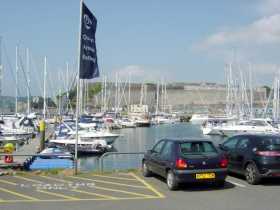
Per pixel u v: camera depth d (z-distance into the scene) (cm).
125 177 1644
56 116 6900
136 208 1145
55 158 2416
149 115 10281
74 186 1470
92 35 1734
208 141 1425
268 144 1455
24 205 1185
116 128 8075
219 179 1365
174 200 1241
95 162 3475
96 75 1748
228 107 7750
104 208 1148
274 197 1271
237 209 1127
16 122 4909
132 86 12706
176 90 14525
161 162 1460
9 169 2019
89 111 9806
